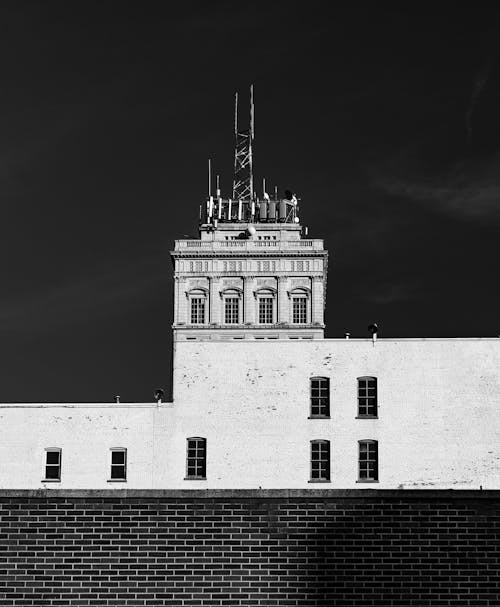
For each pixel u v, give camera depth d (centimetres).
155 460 8038
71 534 1709
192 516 1712
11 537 1708
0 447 8088
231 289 15388
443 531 1689
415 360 8056
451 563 1678
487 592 1666
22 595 1689
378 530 1697
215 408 8106
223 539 1703
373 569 1684
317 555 1694
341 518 1703
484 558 1677
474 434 7912
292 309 15325
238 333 15175
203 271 15438
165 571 1695
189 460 8044
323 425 8006
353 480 7906
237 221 16800
